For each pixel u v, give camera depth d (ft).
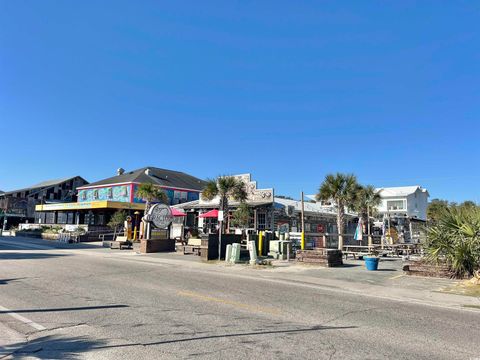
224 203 89.45
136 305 27.40
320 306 28.68
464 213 44.42
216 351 17.78
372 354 17.87
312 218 112.57
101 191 176.24
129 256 69.31
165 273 46.34
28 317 23.75
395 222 120.67
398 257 72.33
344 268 53.83
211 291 33.83
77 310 25.70
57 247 93.15
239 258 60.95
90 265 53.36
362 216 104.27
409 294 34.96
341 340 19.94
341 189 86.84
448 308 29.58
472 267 42.34
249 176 101.35
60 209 156.56
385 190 186.39
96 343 18.79
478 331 22.47
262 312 25.94
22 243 105.40
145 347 18.22
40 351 17.62
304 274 47.39
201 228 108.88
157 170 186.91
